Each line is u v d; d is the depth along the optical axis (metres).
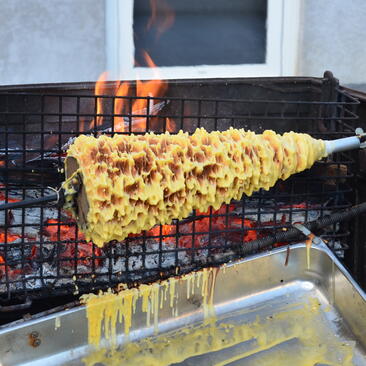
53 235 2.87
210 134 2.27
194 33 3.93
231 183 2.24
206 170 2.21
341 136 2.96
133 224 2.15
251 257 2.76
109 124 3.23
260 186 2.37
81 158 2.02
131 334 2.55
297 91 3.32
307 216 2.91
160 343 2.52
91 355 2.44
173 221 2.91
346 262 2.98
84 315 2.45
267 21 3.93
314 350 2.48
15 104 3.16
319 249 2.79
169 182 2.11
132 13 3.86
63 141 3.17
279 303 2.75
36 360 2.38
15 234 2.86
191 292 2.65
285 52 3.95
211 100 2.71
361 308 2.54
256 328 2.60
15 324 2.36
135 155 2.07
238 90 3.31
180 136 2.23
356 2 3.86
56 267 2.82
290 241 2.87
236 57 3.97
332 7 3.87
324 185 3.00
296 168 2.39
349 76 3.94
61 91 3.19
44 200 2.04
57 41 3.78
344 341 2.53
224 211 2.97
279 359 2.43
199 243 2.91
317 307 2.73
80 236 2.87
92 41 3.81
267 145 2.33
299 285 2.80
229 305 2.73
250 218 2.97
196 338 2.55
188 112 3.29
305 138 2.39
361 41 3.90
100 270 2.83
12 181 2.79
